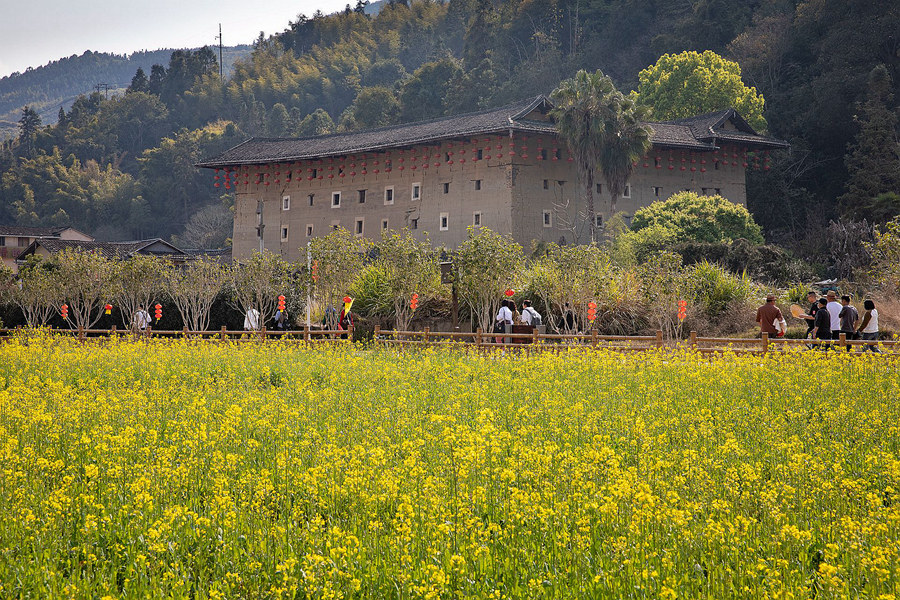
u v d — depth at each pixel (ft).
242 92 559.79
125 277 115.34
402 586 19.94
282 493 27.30
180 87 586.04
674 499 23.59
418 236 179.11
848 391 45.03
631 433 35.37
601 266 94.53
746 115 211.41
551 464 28.09
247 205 208.33
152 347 75.87
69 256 118.93
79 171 493.36
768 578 19.60
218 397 47.34
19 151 566.77
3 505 24.99
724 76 212.23
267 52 635.25
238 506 25.96
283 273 112.16
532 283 94.53
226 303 115.55
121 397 44.57
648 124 174.09
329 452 30.17
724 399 43.93
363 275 102.12
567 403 42.29
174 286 114.42
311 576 19.89
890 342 61.87
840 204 195.72
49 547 22.61
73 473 29.43
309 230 197.06
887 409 40.06
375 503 25.41
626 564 20.53
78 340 87.40
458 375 54.44
